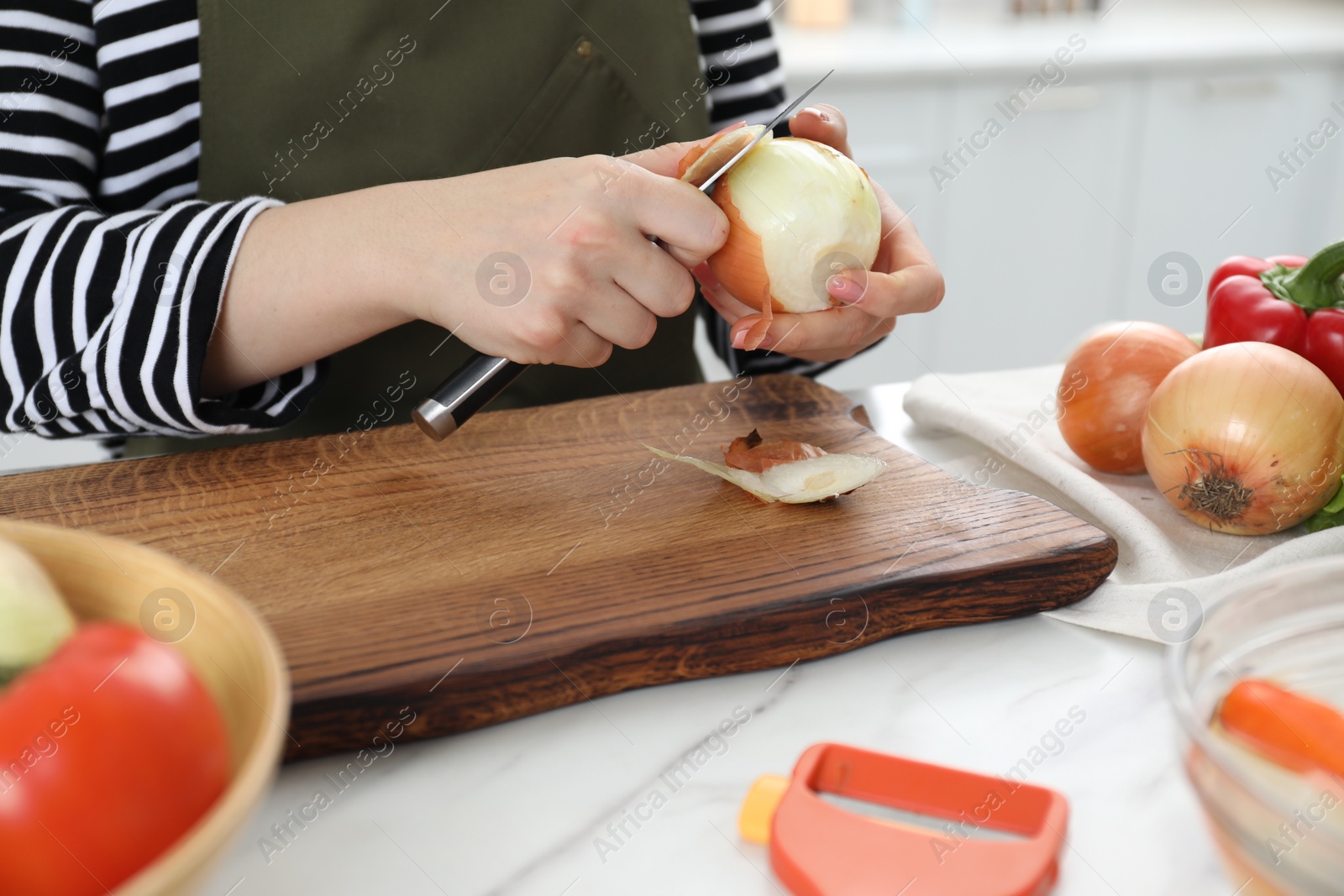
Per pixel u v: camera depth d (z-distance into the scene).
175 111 0.73
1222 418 0.54
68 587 0.35
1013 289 1.89
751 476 0.59
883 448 0.65
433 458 0.64
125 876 0.27
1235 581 0.50
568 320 0.58
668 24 0.81
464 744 0.43
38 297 0.59
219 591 0.33
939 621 0.50
